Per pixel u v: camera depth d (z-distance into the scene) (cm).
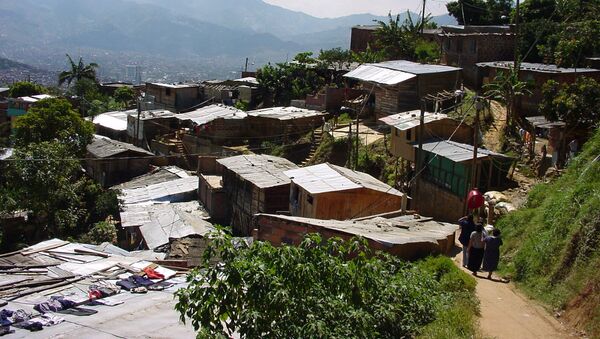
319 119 4103
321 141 3728
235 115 4275
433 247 1608
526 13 4244
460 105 3381
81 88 6762
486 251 1529
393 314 1026
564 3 4009
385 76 3819
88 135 3862
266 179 2842
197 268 920
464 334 1091
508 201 2184
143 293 1516
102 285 1527
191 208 3356
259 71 5406
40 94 6225
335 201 2320
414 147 2698
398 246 1534
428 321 1137
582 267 1287
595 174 1666
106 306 1406
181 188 3575
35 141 3641
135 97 6688
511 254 1667
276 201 2747
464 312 1180
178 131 4569
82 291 1488
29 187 2936
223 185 3281
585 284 1230
